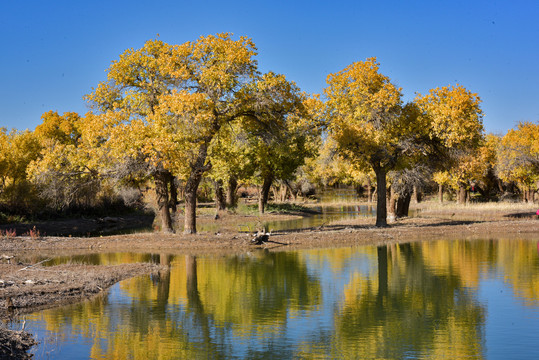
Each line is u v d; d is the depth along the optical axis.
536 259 25.42
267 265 24.55
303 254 28.09
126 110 33.44
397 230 37.12
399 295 18.23
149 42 33.75
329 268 23.61
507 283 19.95
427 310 16.25
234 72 31.81
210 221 52.94
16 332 13.09
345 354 12.29
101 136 32.62
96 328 14.19
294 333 14.00
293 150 50.50
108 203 54.31
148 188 65.94
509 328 14.27
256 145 48.91
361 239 33.53
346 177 83.88
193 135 30.91
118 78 33.34
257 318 15.43
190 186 35.16
